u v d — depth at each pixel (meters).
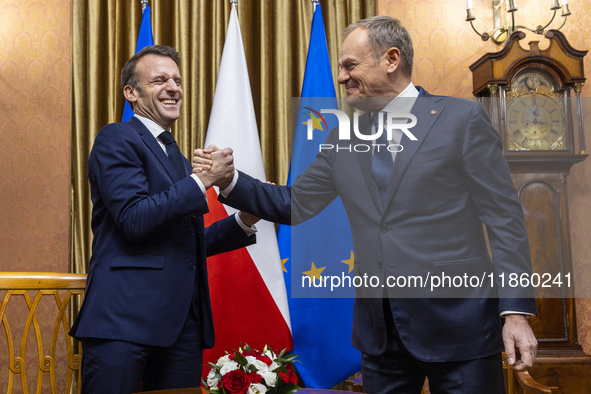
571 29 3.29
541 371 1.56
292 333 2.64
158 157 1.86
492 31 3.36
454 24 3.37
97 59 3.22
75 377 3.07
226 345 2.63
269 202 1.70
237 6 3.27
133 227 1.64
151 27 3.14
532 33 3.31
